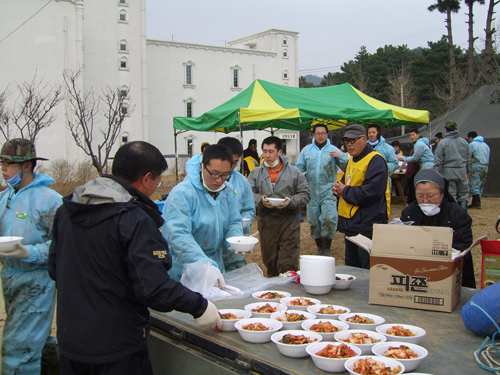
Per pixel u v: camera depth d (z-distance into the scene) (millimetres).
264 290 2844
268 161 5043
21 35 24984
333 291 2781
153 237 1844
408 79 38719
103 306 1827
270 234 5035
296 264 5066
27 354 2906
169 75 36031
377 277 2484
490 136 13688
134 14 31125
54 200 3014
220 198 3279
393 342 1881
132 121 31000
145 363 1962
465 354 1838
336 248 7789
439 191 3021
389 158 8477
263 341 1993
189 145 36750
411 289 2414
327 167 6422
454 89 31844
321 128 6438
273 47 40594
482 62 29953
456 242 3025
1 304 5297
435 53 41562
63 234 1942
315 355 1724
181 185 3014
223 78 38219
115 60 30547
